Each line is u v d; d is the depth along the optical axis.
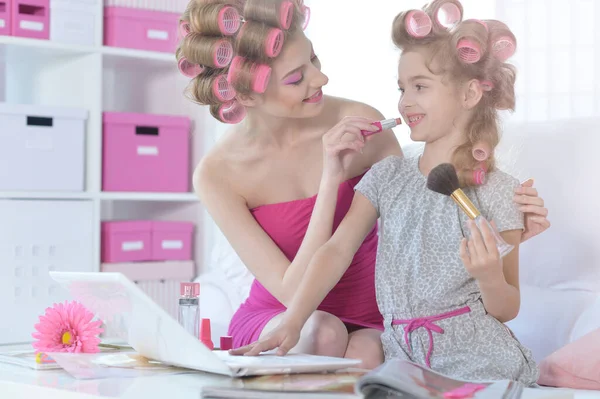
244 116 1.66
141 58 2.91
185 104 3.13
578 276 1.84
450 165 1.29
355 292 1.75
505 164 1.90
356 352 1.52
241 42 1.54
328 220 1.61
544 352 1.72
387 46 2.67
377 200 1.57
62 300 2.72
